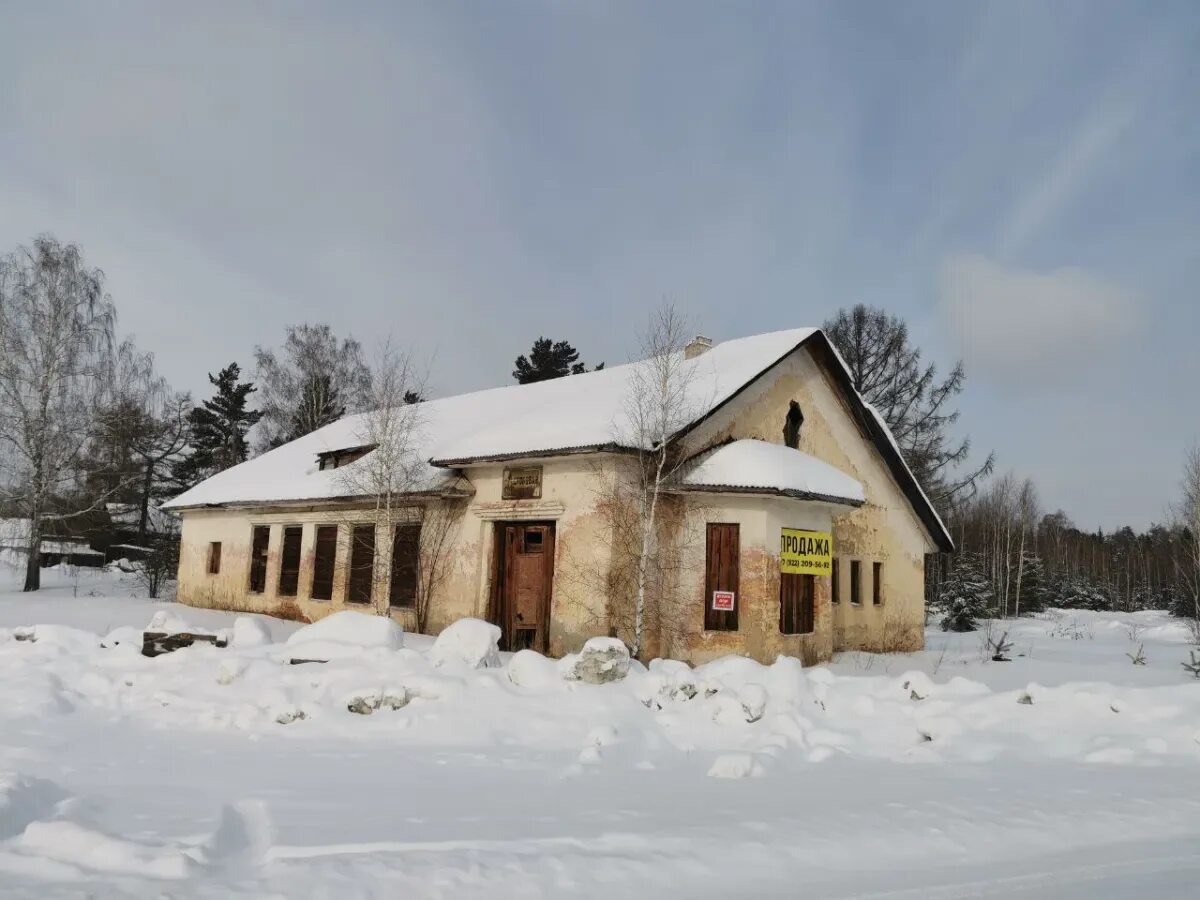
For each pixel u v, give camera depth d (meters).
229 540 26.56
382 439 19.88
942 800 6.65
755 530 15.94
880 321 40.50
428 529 19.41
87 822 5.29
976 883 4.82
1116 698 9.96
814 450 19.86
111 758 7.64
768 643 15.58
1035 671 16.47
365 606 20.92
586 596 15.65
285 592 24.03
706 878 4.73
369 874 4.42
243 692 9.98
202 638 12.40
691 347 21.88
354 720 9.24
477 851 4.89
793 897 4.49
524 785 6.95
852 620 20.44
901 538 22.58
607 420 16.56
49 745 8.02
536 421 18.44
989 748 8.94
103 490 36.47
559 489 16.62
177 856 4.55
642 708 9.60
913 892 4.63
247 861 4.84
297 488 23.73
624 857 4.88
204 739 8.65
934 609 38.28
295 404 46.72
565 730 9.00
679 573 16.27
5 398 32.75
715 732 9.14
